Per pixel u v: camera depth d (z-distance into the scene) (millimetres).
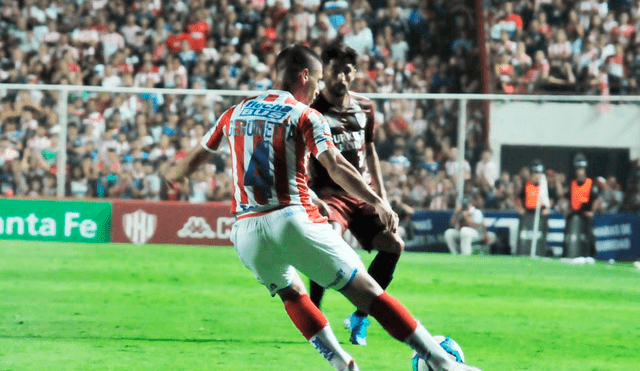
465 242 45469
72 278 31547
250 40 65938
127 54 64250
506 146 46375
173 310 25469
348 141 20578
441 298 29531
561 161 46750
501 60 63656
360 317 20234
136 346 20094
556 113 46562
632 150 46531
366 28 65250
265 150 13844
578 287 33562
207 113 46219
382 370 18078
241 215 14266
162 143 46000
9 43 65250
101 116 45812
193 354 19328
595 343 22422
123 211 44750
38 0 66062
